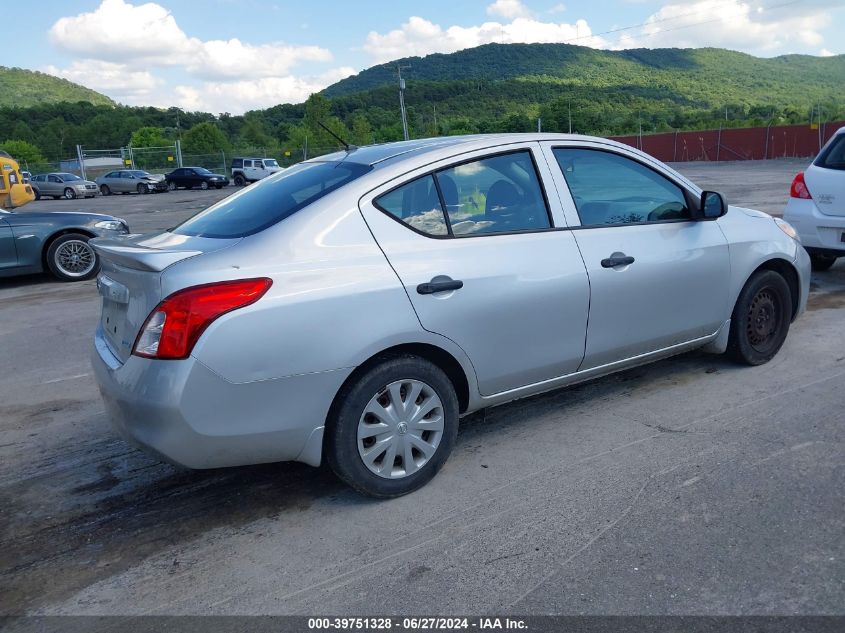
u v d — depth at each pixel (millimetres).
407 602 2600
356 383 3158
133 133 96250
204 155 53531
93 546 3121
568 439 3924
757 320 4809
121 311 3238
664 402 4371
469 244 3461
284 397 2988
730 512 3074
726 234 4500
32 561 3020
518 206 3688
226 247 3070
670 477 3416
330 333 3029
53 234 10180
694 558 2756
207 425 2873
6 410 4918
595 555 2812
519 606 2533
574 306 3752
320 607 2602
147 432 2916
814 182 7188
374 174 3371
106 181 41250
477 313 3418
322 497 3445
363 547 2984
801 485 3271
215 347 2832
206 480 3705
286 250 3062
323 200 3232
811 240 7262
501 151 3703
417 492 3420
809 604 2463
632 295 3992
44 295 9297
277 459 3105
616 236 3965
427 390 3352
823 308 6520
